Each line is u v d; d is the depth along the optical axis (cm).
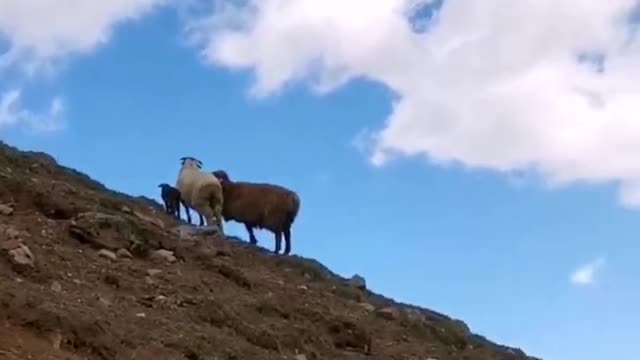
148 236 1467
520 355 1777
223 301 1318
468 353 1616
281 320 1352
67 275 1221
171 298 1269
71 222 1393
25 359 894
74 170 1969
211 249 1627
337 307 1586
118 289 1248
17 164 1781
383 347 1466
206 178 2106
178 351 1081
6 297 998
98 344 995
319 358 1291
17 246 1191
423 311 1830
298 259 1794
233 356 1129
